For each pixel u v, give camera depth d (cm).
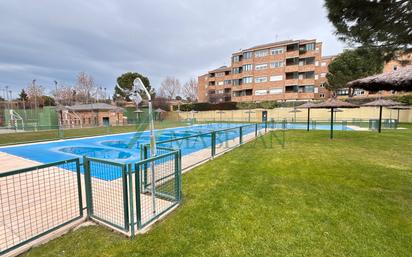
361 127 2047
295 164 620
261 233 272
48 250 243
